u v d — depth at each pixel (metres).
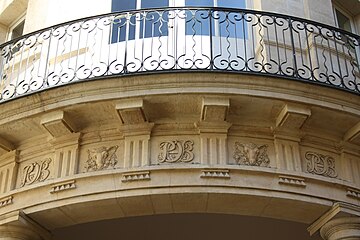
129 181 8.35
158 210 8.70
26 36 9.88
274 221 11.34
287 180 8.45
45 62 10.18
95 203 8.40
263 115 8.77
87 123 8.91
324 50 10.02
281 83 8.49
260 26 9.69
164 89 8.39
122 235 12.01
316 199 8.45
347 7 12.83
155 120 8.78
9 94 10.07
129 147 8.68
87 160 8.77
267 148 8.77
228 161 8.53
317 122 8.88
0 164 9.44
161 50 10.12
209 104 8.36
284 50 9.84
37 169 9.03
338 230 8.52
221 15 10.62
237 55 9.38
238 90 8.38
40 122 8.80
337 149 9.12
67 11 11.15
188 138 8.73
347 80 10.16
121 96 8.41
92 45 9.91
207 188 8.23
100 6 11.02
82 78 9.26
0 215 8.81
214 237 12.21
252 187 8.29
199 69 8.39
